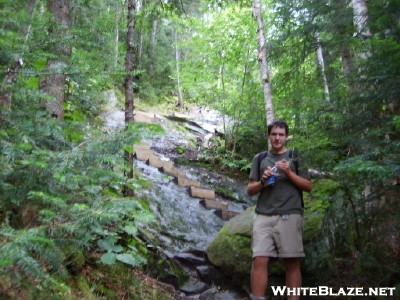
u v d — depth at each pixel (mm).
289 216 3342
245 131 10961
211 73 11953
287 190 3391
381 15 3395
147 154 9969
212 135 13805
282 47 6129
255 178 3592
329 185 4883
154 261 4551
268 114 6383
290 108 6102
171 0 6195
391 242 3510
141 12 5980
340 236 4234
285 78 6191
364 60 3297
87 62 2717
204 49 11234
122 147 2480
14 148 2156
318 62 7309
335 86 4727
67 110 5613
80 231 2188
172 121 15070
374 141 3188
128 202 2424
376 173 2938
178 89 19047
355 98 3330
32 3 2766
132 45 5207
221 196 8781
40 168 2209
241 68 11438
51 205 2201
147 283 3920
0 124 2348
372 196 3562
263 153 3676
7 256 1528
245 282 4484
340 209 4348
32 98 2545
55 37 2652
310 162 3777
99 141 2465
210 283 4750
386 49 2844
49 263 2088
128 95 5094
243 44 10578
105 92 13008
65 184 2344
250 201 8977
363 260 3371
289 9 6105
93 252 3334
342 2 5141
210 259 4922
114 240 3246
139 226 5398
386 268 3295
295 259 3359
